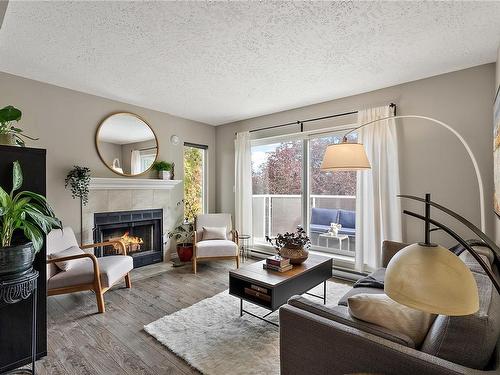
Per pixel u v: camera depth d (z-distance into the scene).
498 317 1.06
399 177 3.14
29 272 1.71
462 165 2.79
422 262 0.79
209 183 5.16
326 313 1.28
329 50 2.43
